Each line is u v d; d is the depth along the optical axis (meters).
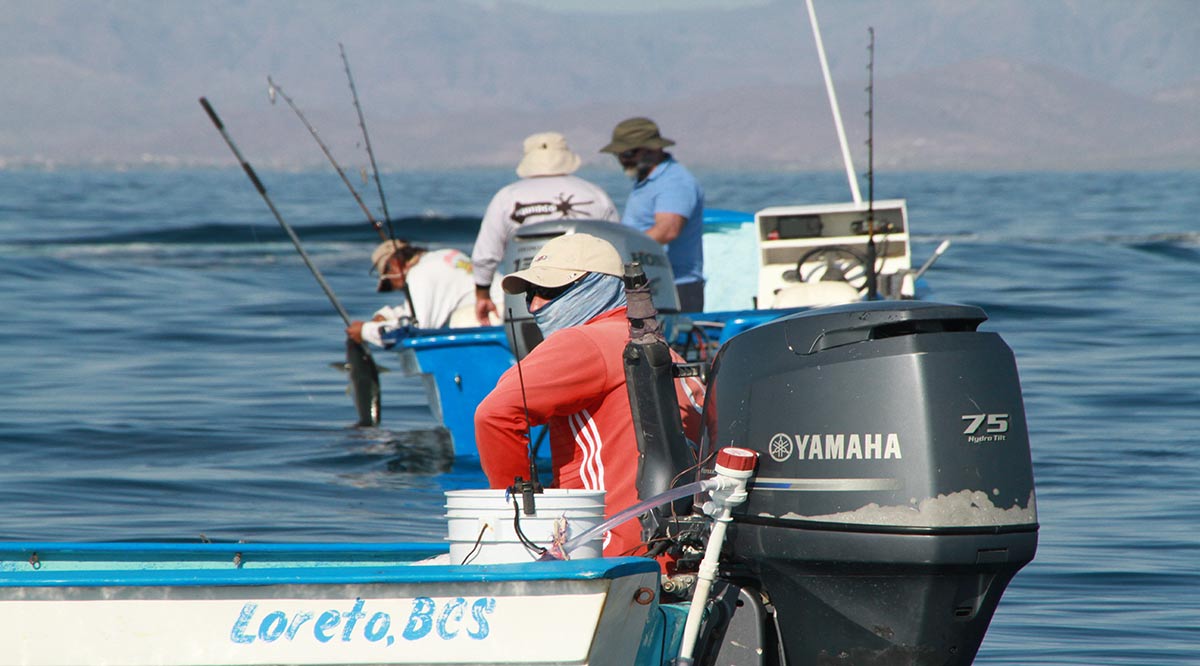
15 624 11.19
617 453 12.98
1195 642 18.56
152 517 24.80
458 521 11.84
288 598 10.76
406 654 10.50
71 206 197.12
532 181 31.23
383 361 49.00
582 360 12.87
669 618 11.38
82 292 69.88
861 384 10.83
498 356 29.80
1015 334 54.94
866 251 36.66
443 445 32.69
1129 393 40.53
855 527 10.73
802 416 11.05
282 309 65.12
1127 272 82.88
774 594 11.48
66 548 13.99
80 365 46.44
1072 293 70.56
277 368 46.59
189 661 10.89
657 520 12.10
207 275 81.19
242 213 175.00
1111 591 21.14
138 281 76.31
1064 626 19.36
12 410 36.69
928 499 10.55
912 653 10.97
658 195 32.41
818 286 31.47
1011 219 160.00
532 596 10.29
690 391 13.59
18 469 29.27
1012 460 10.87
